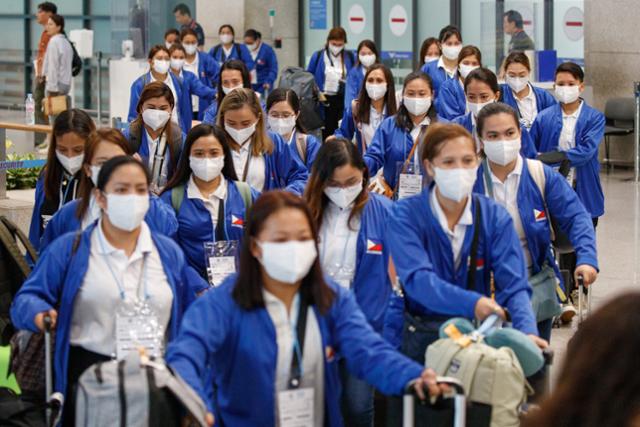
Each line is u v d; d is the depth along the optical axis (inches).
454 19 812.0
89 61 960.3
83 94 962.1
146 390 161.5
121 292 190.1
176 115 553.0
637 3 705.0
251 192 258.5
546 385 180.1
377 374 161.8
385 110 399.2
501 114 229.5
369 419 219.6
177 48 609.6
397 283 211.0
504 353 169.2
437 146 191.9
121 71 760.3
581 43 687.1
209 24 901.2
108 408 161.8
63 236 194.2
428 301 186.7
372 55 597.3
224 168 257.4
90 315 190.5
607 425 92.4
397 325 210.1
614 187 634.2
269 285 164.9
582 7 682.2
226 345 165.0
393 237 196.4
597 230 507.5
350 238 225.1
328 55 659.4
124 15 775.1
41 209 261.3
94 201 224.4
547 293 230.7
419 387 155.6
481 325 179.9
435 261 196.4
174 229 237.3
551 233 239.9
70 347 191.5
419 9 836.0
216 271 245.9
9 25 1026.1
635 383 92.1
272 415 165.0
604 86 724.7
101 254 191.5
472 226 196.1
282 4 911.0
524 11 665.6
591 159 381.4
